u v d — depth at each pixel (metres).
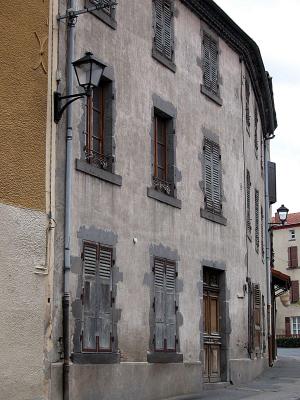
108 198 13.68
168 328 15.43
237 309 19.08
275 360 29.86
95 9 12.62
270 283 27.88
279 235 64.94
